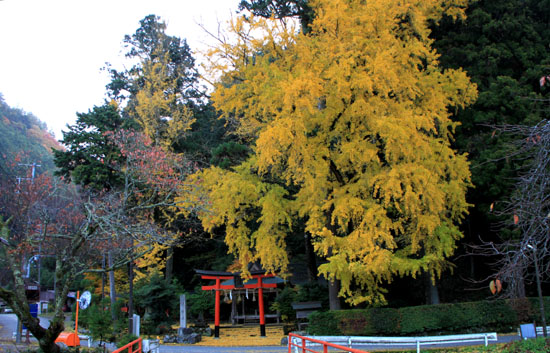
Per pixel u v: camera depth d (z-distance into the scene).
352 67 15.23
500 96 19.47
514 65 21.50
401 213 17.23
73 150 25.56
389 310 16.53
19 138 49.38
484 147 19.33
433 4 18.17
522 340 10.53
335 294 17.92
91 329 17.50
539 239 7.19
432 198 14.73
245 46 16.52
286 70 16.30
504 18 21.27
